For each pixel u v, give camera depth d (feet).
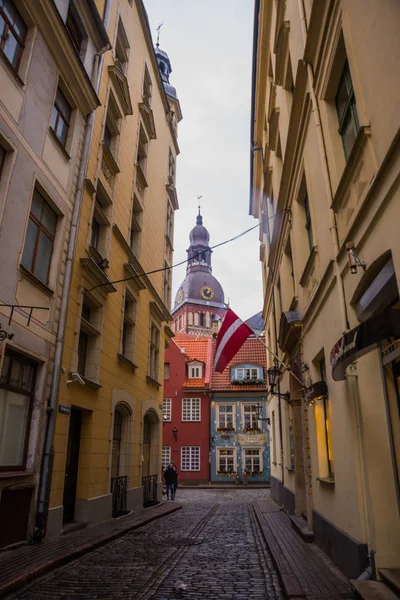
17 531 27.55
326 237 26.16
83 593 19.17
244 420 118.52
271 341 69.82
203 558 26.73
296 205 36.76
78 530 35.17
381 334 14.19
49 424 31.55
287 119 40.47
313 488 30.83
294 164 36.01
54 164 34.68
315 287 30.40
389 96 15.97
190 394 121.49
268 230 62.03
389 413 18.20
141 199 61.26
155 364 66.49
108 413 44.24
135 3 63.77
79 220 38.22
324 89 25.96
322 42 25.22
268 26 51.31
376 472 19.10
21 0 30.78
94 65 43.96
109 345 45.50
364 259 19.20
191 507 61.98
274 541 30.78
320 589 18.47
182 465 116.47
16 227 28.71
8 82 28.73
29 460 29.68
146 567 24.17
